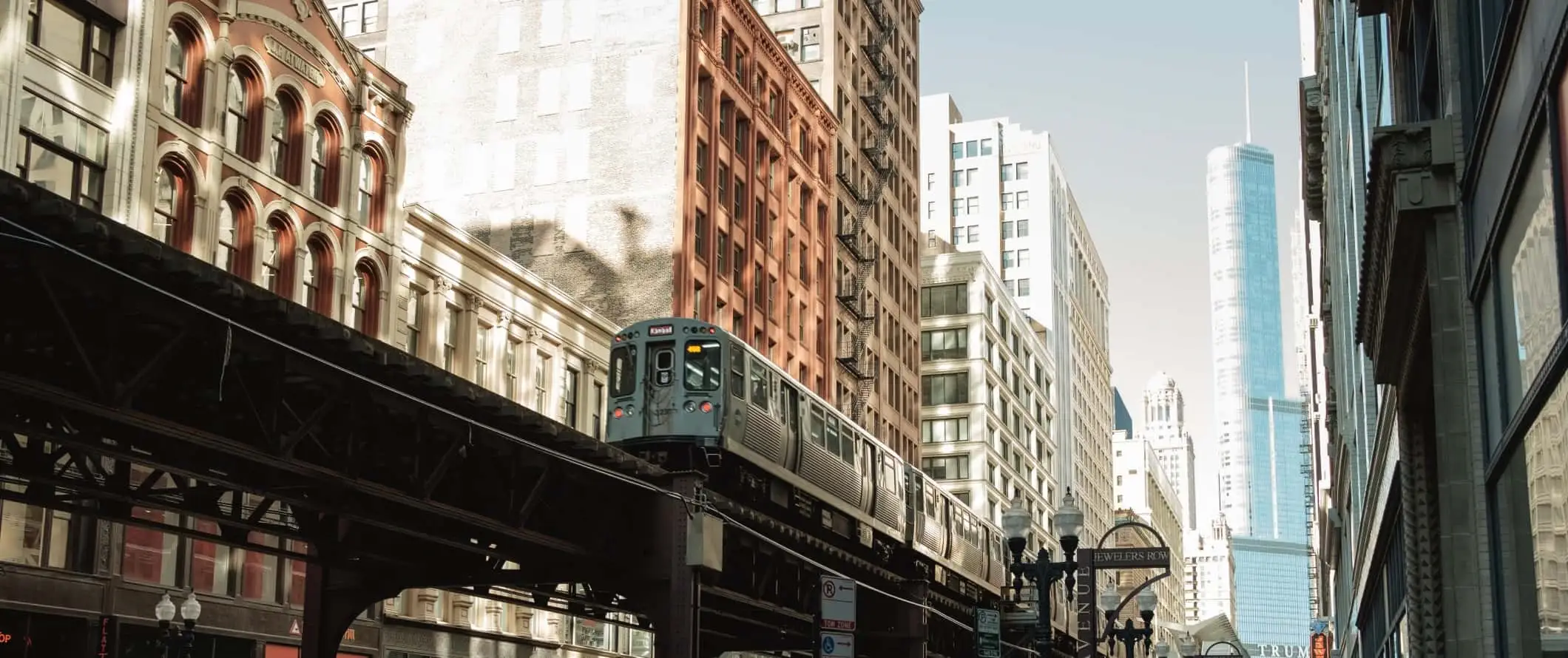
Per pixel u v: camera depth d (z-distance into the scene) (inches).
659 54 2539.4
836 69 3371.1
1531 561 595.8
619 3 2576.3
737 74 2792.8
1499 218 601.6
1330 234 2193.7
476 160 2608.3
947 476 4281.5
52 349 738.8
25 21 1198.9
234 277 706.8
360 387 812.0
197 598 1418.6
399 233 1715.1
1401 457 1097.4
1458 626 694.5
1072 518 1100.5
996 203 5753.0
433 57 2672.2
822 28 3373.5
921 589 1605.6
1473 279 687.7
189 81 1406.3
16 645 1218.0
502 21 2647.6
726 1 2731.3
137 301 676.1
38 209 609.3
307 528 1023.6
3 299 666.2
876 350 3521.2
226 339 701.9
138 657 1344.7
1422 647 1067.3
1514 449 621.6
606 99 2546.8
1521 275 574.6
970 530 2197.3
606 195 2513.5
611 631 2222.0
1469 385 698.2
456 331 1863.9
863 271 3435.0
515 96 2610.7
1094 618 1540.4
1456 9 714.8
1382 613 1962.4
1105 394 6830.7
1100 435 6584.6
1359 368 1764.3
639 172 2507.4
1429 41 837.8
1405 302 850.8
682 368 1393.9
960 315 4357.8
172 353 702.5
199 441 701.3
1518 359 590.2
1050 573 1107.9
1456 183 714.2
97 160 1275.8
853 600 1143.6
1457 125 706.2
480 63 2642.7
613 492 1063.0
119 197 1282.0
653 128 2516.0
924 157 5856.3
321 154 1605.6
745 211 2778.1
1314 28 2647.6
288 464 752.3
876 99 3585.1
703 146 2615.7
